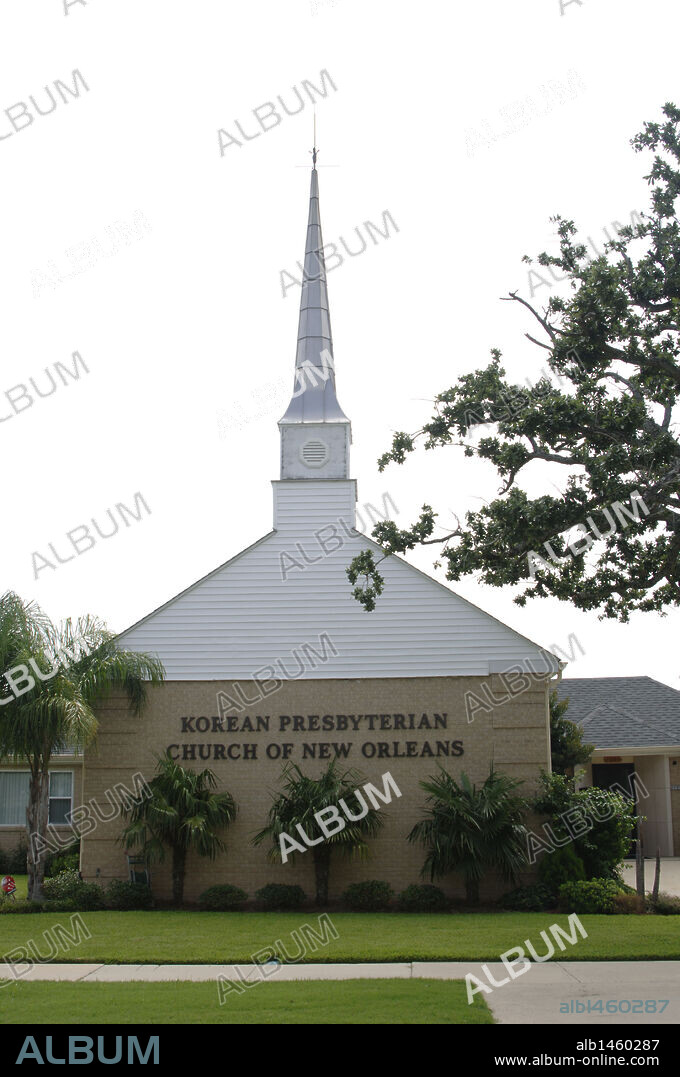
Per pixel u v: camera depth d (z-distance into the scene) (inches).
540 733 847.7
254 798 848.3
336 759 852.0
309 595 888.9
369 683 865.5
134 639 882.1
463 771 828.0
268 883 824.3
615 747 1194.6
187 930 660.1
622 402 530.3
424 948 571.8
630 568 585.3
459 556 558.6
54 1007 429.7
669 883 893.8
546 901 761.0
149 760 858.1
